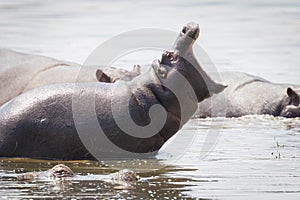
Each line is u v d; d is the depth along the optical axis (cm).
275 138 4497
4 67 5319
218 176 3481
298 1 12188
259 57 7775
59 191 3148
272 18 10700
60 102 3969
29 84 5147
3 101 5128
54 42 8675
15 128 3941
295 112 5578
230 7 11769
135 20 10438
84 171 3631
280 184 3297
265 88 5850
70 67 5303
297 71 6988
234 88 5884
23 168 3697
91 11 11575
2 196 3052
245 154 4000
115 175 3428
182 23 10106
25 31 9594
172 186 3272
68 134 3931
